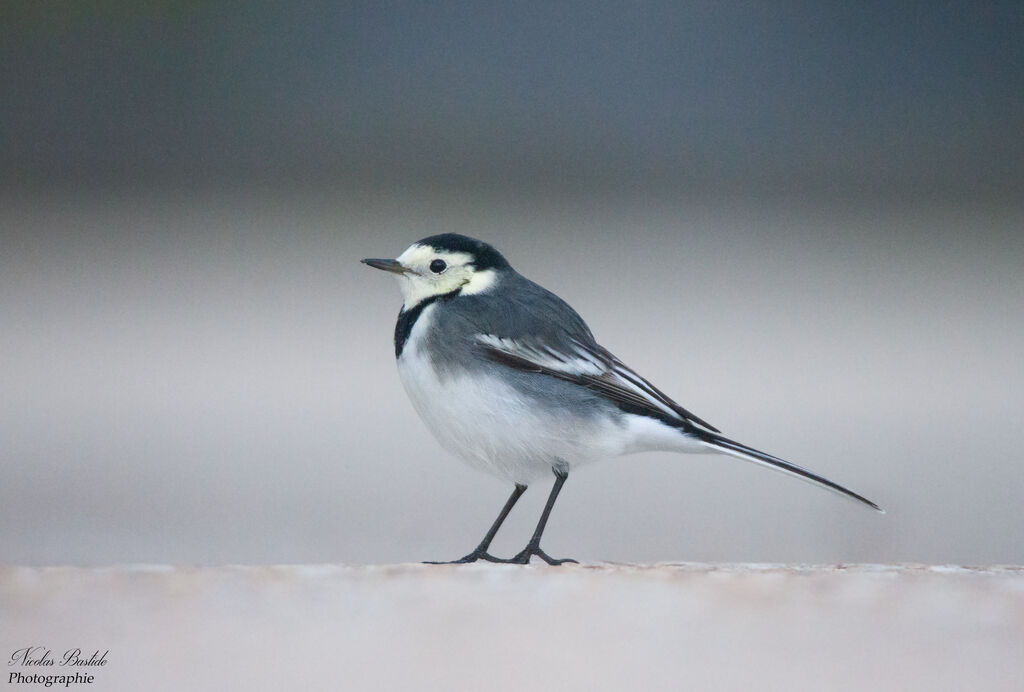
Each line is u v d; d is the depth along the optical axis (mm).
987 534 12570
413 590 6555
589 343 9023
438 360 8922
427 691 4840
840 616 5992
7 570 7039
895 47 37781
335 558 11227
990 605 6219
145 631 5758
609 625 5809
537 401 8789
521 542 12312
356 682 4957
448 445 9156
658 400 8930
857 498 8766
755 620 5918
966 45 37750
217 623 5844
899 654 5367
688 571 7270
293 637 5555
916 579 6918
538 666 5145
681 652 5379
